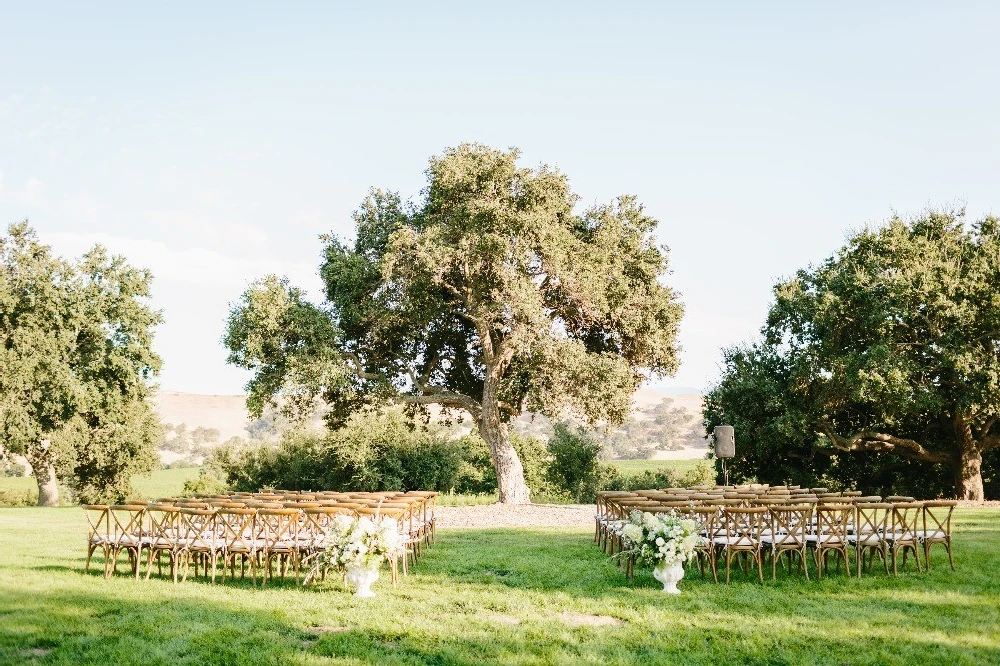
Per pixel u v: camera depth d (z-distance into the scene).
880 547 10.80
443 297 25.36
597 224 25.47
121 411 37.66
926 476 31.94
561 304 25.14
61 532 17.02
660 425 108.69
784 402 29.22
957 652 7.02
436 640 7.34
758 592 9.55
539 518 21.25
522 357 23.52
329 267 24.62
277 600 8.99
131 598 9.04
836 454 31.84
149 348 36.50
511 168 23.17
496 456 25.62
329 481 40.81
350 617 8.16
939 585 9.93
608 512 13.67
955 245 27.77
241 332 23.06
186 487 40.69
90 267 35.09
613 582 10.27
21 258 33.41
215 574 10.57
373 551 9.47
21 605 8.63
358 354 26.39
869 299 26.47
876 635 7.57
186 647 7.03
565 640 7.33
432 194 24.22
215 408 114.06
